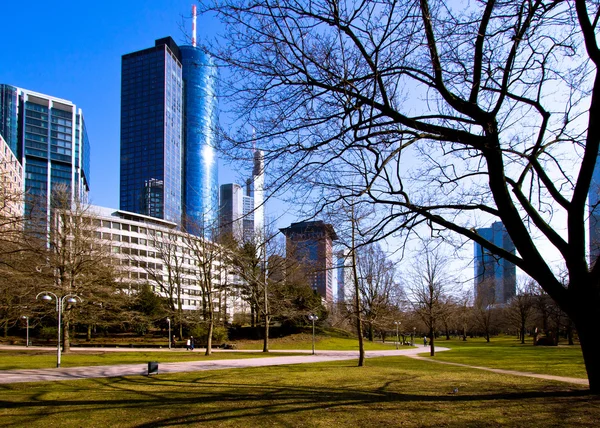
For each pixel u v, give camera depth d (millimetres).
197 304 83375
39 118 123312
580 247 10000
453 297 45375
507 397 11391
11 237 20141
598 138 9398
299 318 52406
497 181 10172
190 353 37094
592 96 9445
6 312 36500
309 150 8680
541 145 11258
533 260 10156
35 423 9125
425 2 8234
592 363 10180
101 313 36344
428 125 9297
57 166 125938
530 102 10344
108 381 16844
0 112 115500
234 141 8797
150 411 10242
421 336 113750
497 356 34062
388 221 9828
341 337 60562
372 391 13453
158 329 66125
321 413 9625
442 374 19266
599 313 9984
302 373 19953
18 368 22281
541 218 10766
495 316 79562
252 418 9211
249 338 53406
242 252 34656
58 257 32812
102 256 35531
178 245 47594
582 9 8742
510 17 8938
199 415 9633
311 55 8727
